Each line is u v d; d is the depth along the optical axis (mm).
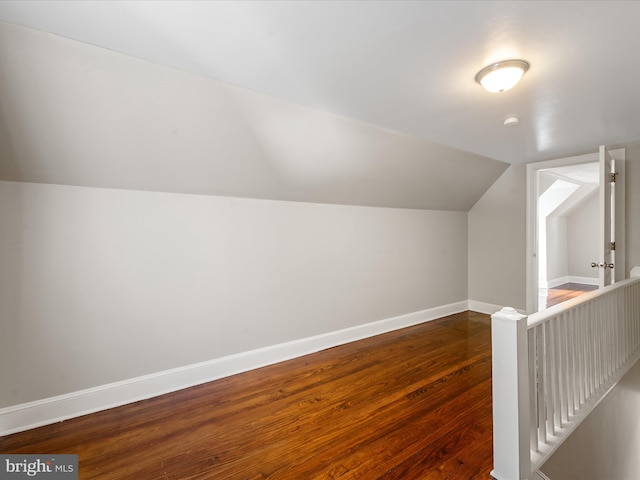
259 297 2730
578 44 1522
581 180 5395
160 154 2039
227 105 1976
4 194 1779
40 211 1873
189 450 1665
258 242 2715
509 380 1393
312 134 2430
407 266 3885
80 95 1617
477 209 4445
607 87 1955
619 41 1498
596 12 1296
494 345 1442
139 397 2176
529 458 1438
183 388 2344
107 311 2082
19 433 1795
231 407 2078
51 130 1686
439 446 1695
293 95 2037
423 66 1713
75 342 1982
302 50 1556
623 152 3074
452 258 4387
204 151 2156
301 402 2133
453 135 2846
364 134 2639
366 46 1530
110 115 1747
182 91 1807
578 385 1911
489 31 1427
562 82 1892
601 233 2615
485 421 1914
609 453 2250
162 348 2281
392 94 2037
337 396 2209
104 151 1882
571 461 1806
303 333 3010
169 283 2301
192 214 2387
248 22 1341
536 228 3928
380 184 3260
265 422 1908
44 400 1890
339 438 1760
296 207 2939
